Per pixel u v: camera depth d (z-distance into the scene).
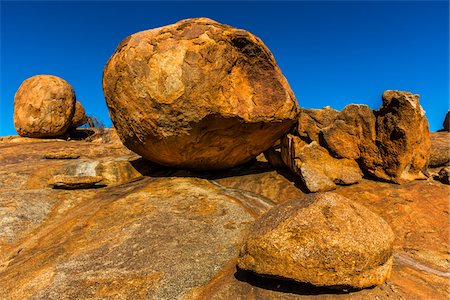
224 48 13.17
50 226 12.06
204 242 9.80
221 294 7.30
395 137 13.31
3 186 15.48
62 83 29.41
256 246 7.20
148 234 10.38
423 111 13.36
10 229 11.72
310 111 15.62
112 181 16.80
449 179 13.33
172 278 8.02
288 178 15.27
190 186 14.75
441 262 9.06
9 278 8.70
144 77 13.25
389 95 13.62
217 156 15.45
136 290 7.61
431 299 6.87
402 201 12.30
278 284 7.33
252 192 14.74
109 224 11.43
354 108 14.55
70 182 15.18
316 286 6.73
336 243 6.73
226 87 13.18
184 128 13.41
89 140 33.19
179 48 13.12
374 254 6.86
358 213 7.82
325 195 8.16
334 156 14.78
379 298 6.77
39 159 21.58
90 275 8.36
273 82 14.13
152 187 14.90
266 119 13.75
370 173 14.23
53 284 8.08
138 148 15.79
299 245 6.84
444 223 11.15
